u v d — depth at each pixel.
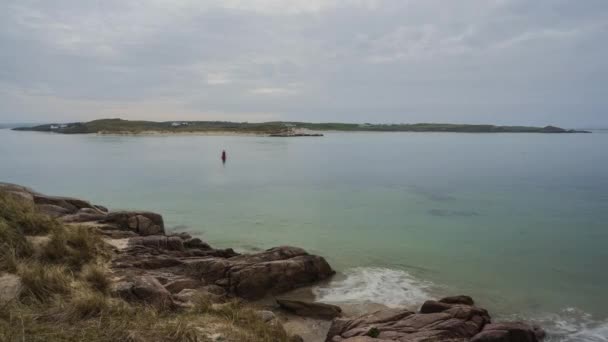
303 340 11.33
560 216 27.47
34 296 8.22
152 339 7.17
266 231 23.75
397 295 14.80
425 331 10.06
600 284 15.81
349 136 197.50
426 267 17.75
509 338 9.88
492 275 16.78
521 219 26.69
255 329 8.84
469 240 21.80
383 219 26.84
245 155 81.44
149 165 60.97
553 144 125.25
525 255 19.33
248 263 15.05
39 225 12.53
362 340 9.30
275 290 14.79
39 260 10.79
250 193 37.31
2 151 84.44
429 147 110.94
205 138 154.75
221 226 24.92
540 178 46.50
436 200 33.81
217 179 46.72
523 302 14.24
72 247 12.28
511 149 101.56
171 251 16.12
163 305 9.52
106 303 8.25
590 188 39.22
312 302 13.73
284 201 33.44
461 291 15.19
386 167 59.94
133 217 18.38
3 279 8.61
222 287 14.06
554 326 12.48
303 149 100.56
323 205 31.72
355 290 15.24
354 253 19.64
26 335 6.43
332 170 55.94
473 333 10.20
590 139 167.38
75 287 9.18
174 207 30.72
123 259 13.61
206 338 7.68
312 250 20.12
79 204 20.66
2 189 17.86
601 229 23.98
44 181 43.59
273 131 190.88
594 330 12.23
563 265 17.92
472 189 39.47
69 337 6.64
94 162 64.25
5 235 10.97
